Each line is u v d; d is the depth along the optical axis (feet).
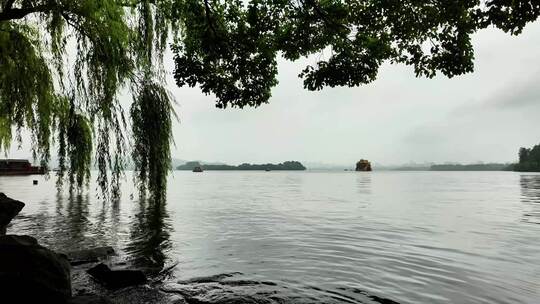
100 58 39.04
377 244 42.01
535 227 55.16
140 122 41.60
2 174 297.94
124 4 40.34
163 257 35.50
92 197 106.93
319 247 40.34
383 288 26.17
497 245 41.42
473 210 80.07
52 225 55.31
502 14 19.17
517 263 33.32
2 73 39.83
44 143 45.21
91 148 46.68
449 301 23.52
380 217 67.62
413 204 95.14
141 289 25.23
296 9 26.48
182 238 45.73
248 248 39.78
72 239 44.52
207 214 71.61
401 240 44.50
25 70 40.34
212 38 26.03
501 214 72.43
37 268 20.12
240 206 89.20
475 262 33.60
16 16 32.14
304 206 89.45
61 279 20.97
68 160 47.01
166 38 42.63
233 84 27.58
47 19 37.47
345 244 41.96
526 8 18.13
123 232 49.83
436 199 111.75
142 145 41.86
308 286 26.55
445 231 51.26
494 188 181.88
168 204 93.71
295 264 32.96
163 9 31.76
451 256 35.99
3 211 37.99
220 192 150.41
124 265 31.99
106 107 40.34
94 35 38.32
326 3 26.58
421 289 25.91
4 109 42.39
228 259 34.78
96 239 44.68
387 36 25.76
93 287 25.31
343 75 26.50
